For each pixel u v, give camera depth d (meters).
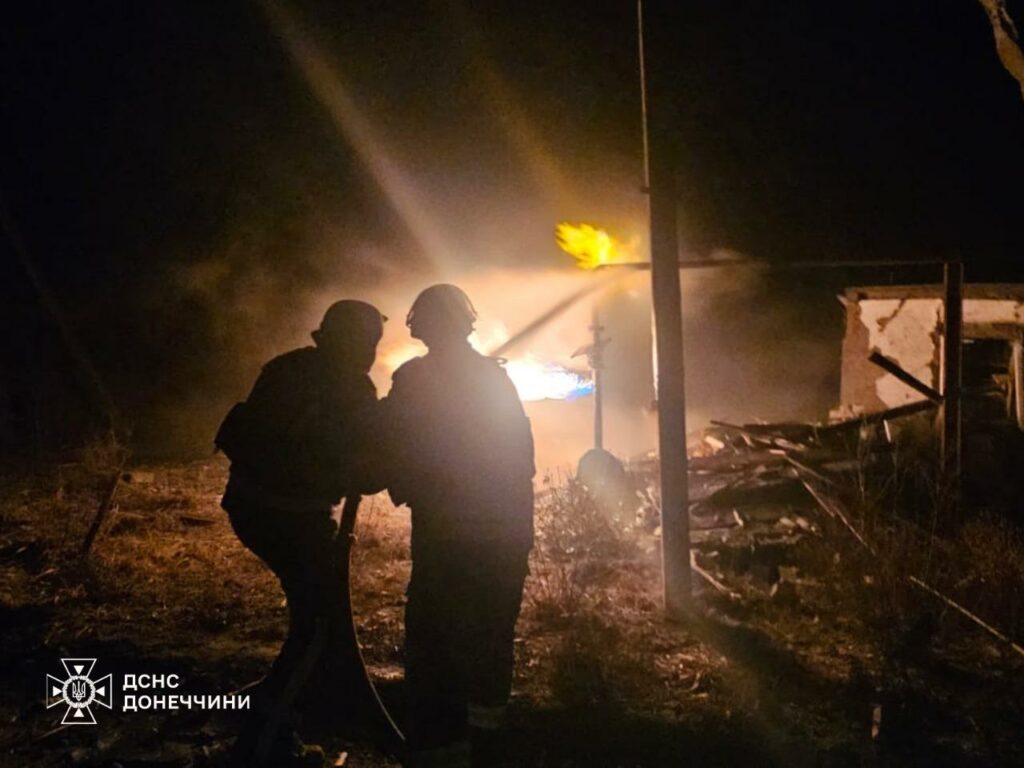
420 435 4.04
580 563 6.83
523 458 4.16
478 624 4.07
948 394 7.36
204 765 4.21
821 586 6.27
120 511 8.47
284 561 4.10
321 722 4.45
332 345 4.13
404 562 7.22
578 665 5.17
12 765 4.27
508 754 4.35
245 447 4.08
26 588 6.53
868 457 8.01
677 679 5.10
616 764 4.29
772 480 8.02
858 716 4.70
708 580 6.41
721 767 4.26
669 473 5.89
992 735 4.53
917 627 5.55
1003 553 6.40
